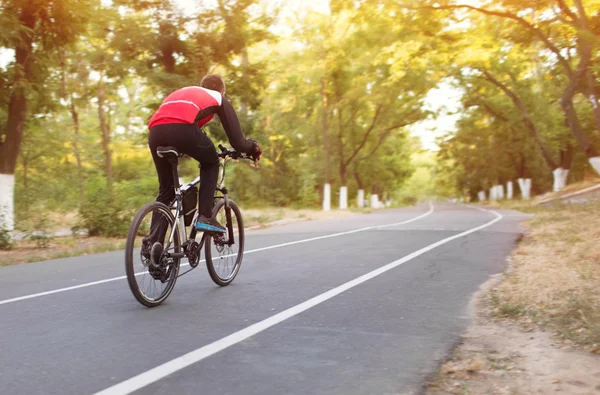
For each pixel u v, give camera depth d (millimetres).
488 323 3969
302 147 42938
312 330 3799
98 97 30234
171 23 18672
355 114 35875
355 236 11117
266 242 10180
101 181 19766
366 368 3027
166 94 18922
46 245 12961
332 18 30203
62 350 3363
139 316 4227
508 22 19422
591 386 2773
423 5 16578
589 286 4793
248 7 19484
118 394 2662
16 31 12375
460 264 6859
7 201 13359
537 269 5930
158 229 4582
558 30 17188
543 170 48781
